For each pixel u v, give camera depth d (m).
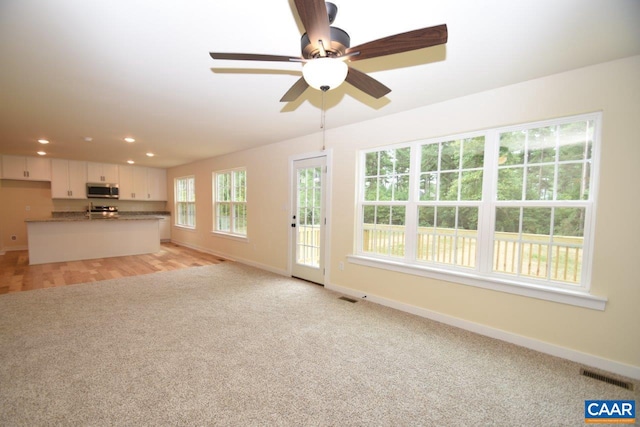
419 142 2.93
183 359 2.08
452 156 2.76
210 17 1.49
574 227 2.18
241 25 1.57
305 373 1.94
